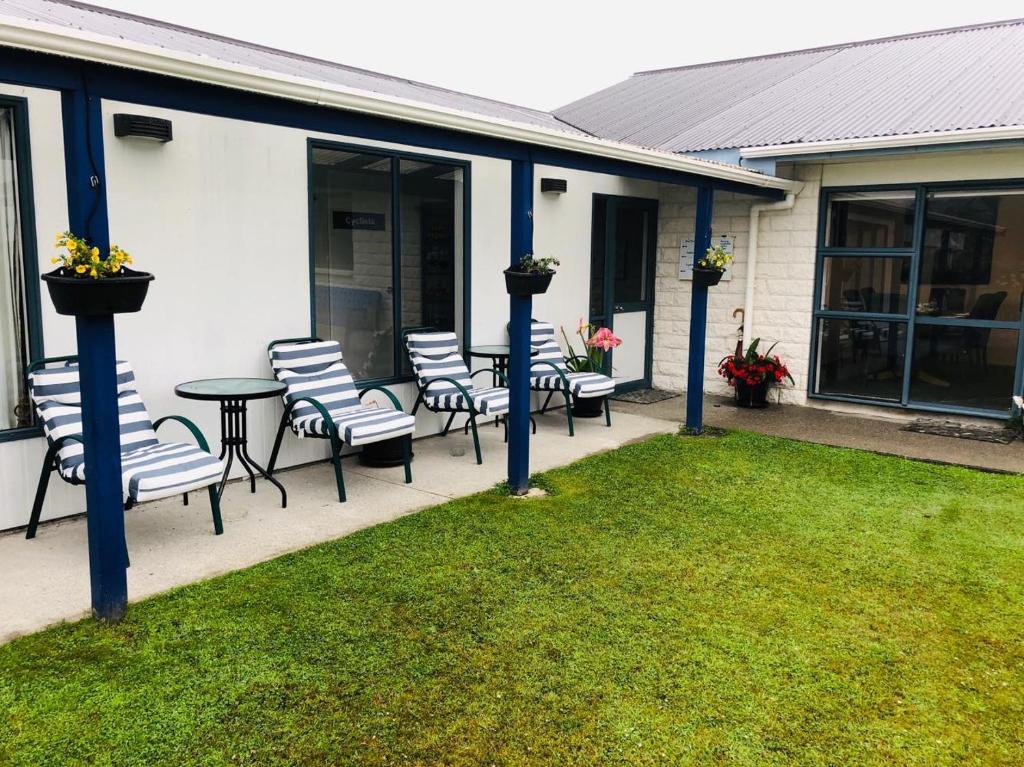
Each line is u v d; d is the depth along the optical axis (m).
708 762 2.53
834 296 8.08
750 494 5.23
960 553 4.26
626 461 6.02
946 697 2.91
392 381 6.34
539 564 4.03
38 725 2.63
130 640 3.19
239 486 5.30
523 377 5.10
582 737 2.63
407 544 4.26
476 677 2.97
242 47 6.61
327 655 3.10
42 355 4.34
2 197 4.18
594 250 8.34
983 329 7.27
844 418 7.71
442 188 6.61
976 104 7.36
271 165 5.32
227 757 2.50
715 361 8.91
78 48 2.82
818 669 3.08
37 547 4.11
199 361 5.07
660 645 3.23
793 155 7.34
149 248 4.73
